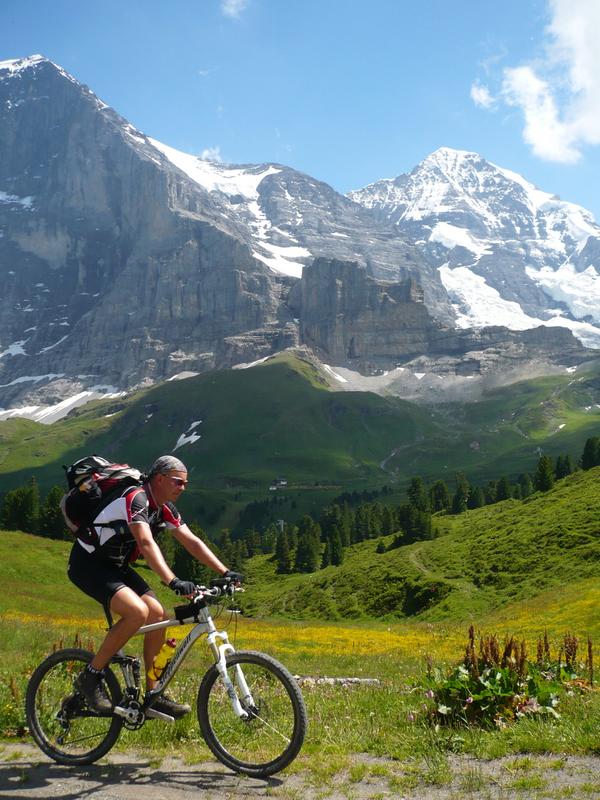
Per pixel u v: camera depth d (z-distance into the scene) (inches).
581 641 1604.3
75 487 297.1
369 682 657.0
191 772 280.2
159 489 305.1
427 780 263.0
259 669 287.0
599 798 235.5
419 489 7608.3
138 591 299.7
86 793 253.6
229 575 293.9
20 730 351.9
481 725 339.6
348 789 257.4
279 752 273.9
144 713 291.7
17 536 3668.8
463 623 2669.8
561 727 312.0
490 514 5856.3
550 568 3368.6
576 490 4490.7
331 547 6038.4
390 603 3932.1
